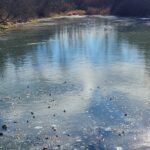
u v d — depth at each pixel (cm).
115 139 1292
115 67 2447
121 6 7194
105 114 1542
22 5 6253
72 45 3528
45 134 1356
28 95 1866
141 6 6731
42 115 1555
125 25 5125
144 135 1318
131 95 1798
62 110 1609
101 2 8300
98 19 6481
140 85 1975
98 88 1944
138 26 4875
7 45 3603
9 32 4741
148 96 1773
